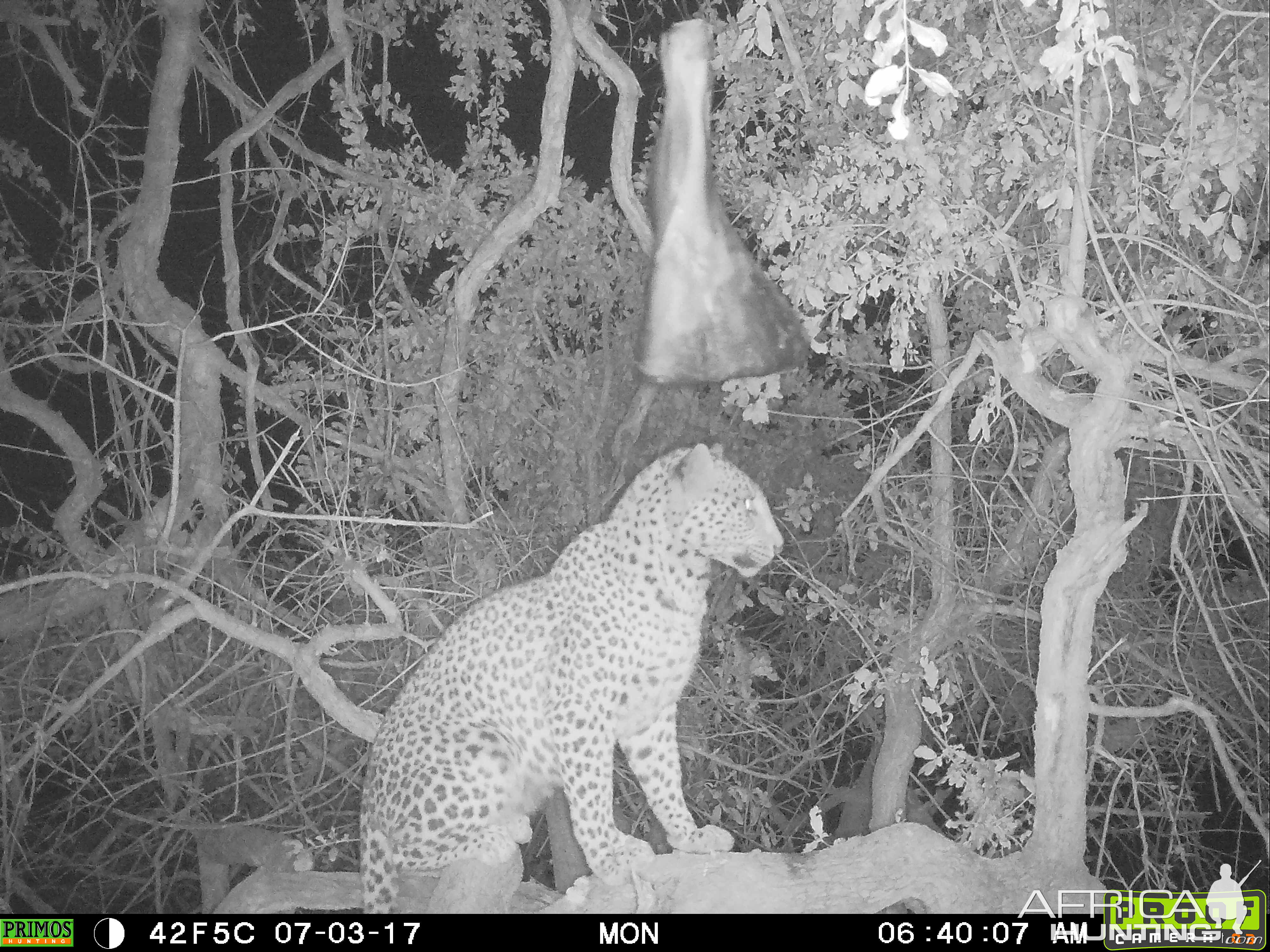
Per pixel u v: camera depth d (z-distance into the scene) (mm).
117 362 6801
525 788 5113
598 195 6895
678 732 6566
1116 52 4766
